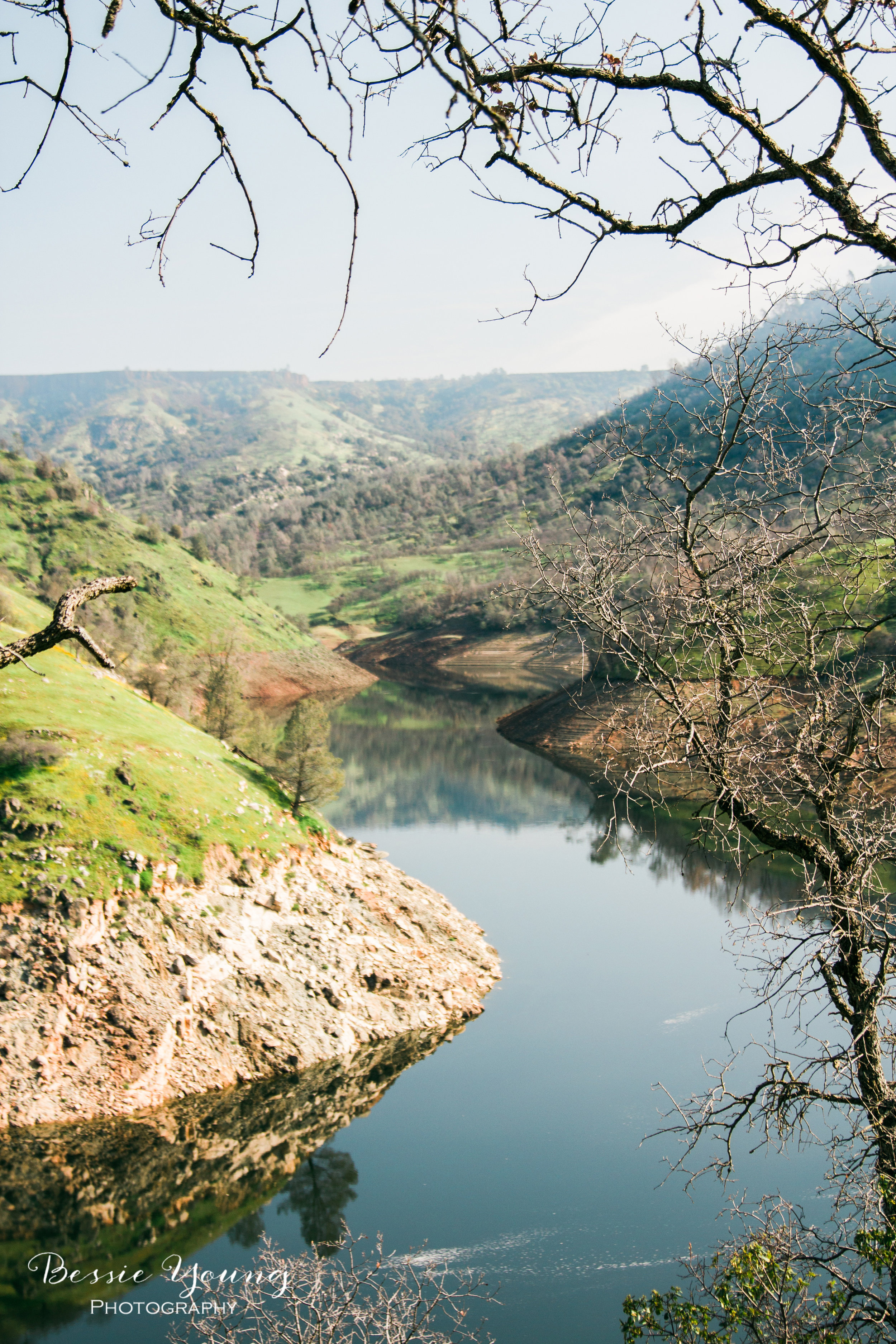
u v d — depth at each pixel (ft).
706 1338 24.98
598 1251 58.49
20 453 458.91
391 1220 63.31
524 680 399.85
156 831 95.76
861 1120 23.04
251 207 9.85
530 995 99.71
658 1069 80.94
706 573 20.71
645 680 20.79
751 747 20.92
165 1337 49.96
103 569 390.01
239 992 88.07
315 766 118.11
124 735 108.88
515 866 147.64
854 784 21.24
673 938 112.27
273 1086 82.23
